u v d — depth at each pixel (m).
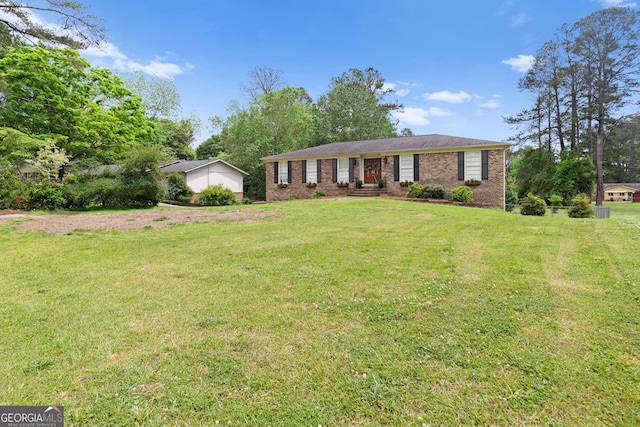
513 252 5.50
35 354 2.49
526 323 2.87
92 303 3.51
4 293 3.84
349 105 32.53
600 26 24.69
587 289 3.66
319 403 1.95
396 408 1.90
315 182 21.95
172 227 8.82
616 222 9.56
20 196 13.79
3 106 15.73
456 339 2.63
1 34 12.48
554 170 28.19
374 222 9.33
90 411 1.89
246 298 3.60
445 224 8.91
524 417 1.79
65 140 17.83
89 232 8.15
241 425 1.78
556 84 27.34
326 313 3.17
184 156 37.50
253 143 30.86
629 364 2.23
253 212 11.89
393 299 3.48
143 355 2.47
